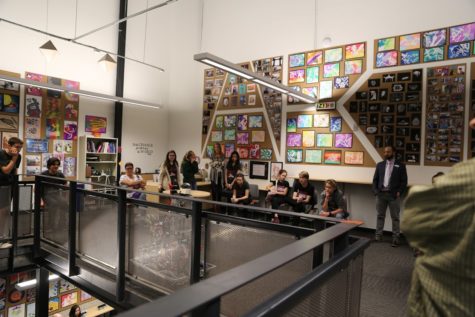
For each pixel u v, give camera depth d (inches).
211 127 297.6
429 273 33.1
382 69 214.5
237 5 285.6
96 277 120.1
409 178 203.2
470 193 29.4
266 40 268.2
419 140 200.5
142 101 284.8
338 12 233.6
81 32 271.0
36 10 245.4
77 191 128.3
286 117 254.4
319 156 238.4
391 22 212.4
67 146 265.0
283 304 34.8
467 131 186.2
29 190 156.6
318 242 46.4
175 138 325.1
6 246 144.1
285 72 257.0
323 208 181.2
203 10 307.4
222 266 85.0
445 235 31.4
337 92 231.8
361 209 223.0
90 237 123.0
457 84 189.6
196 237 88.3
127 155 302.4
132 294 107.4
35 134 246.7
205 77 303.4
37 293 154.6
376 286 128.0
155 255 101.1
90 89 278.5
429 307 32.8
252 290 71.1
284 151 254.8
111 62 250.2
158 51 321.7
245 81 276.5
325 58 237.8
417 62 202.5
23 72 240.7
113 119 295.3
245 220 80.5
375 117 216.4
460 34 189.6
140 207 105.5
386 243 191.9
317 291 43.8
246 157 274.2
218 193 253.0
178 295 28.6
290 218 210.4
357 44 224.8
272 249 75.4
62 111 261.4
